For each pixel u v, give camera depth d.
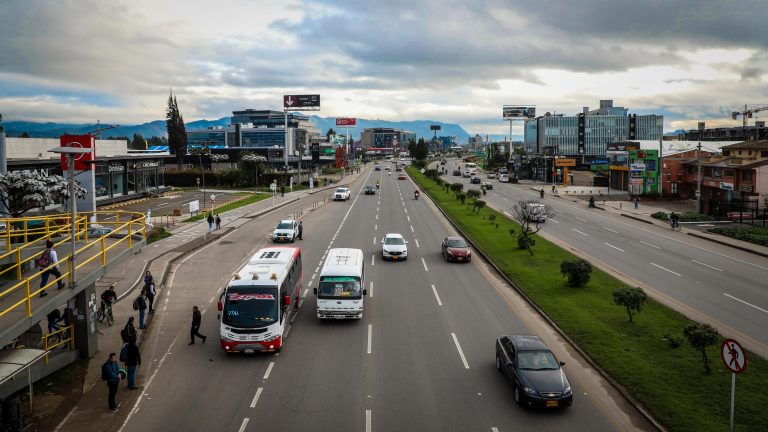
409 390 18.45
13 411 15.44
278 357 21.39
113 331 24.38
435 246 46.16
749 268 37.50
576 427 15.99
